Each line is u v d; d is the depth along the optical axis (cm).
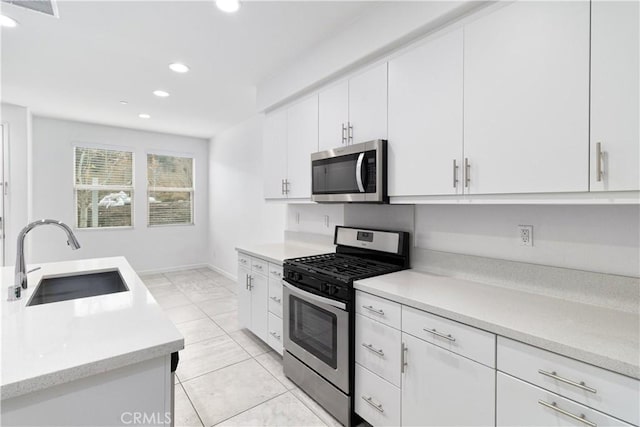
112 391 95
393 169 183
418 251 207
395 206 225
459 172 151
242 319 307
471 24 146
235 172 479
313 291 201
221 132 521
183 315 352
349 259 233
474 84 145
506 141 135
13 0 176
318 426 182
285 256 260
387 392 159
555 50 121
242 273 306
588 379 96
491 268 171
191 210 572
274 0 180
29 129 388
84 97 343
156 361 102
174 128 495
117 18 195
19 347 96
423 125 167
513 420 113
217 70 273
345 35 206
